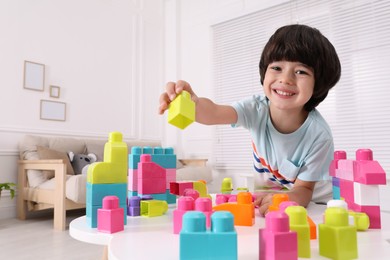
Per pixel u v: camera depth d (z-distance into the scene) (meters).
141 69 3.76
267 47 0.77
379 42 2.61
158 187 0.80
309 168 0.89
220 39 3.67
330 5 2.88
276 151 0.94
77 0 3.15
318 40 0.73
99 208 0.59
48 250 1.66
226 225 0.38
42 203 2.38
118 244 0.46
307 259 0.40
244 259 0.39
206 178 3.20
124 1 3.62
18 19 2.70
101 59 3.34
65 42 3.03
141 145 3.44
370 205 0.57
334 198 0.76
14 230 2.12
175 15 4.03
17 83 2.67
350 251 0.39
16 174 2.64
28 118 2.72
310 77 0.72
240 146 3.44
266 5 3.27
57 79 2.94
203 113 0.85
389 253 0.42
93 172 0.59
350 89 2.74
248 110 0.96
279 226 0.37
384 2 2.61
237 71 3.50
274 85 0.73
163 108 0.59
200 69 3.82
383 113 2.57
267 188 1.16
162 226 0.58
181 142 3.96
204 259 0.36
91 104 3.21
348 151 2.71
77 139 2.89
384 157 2.54
